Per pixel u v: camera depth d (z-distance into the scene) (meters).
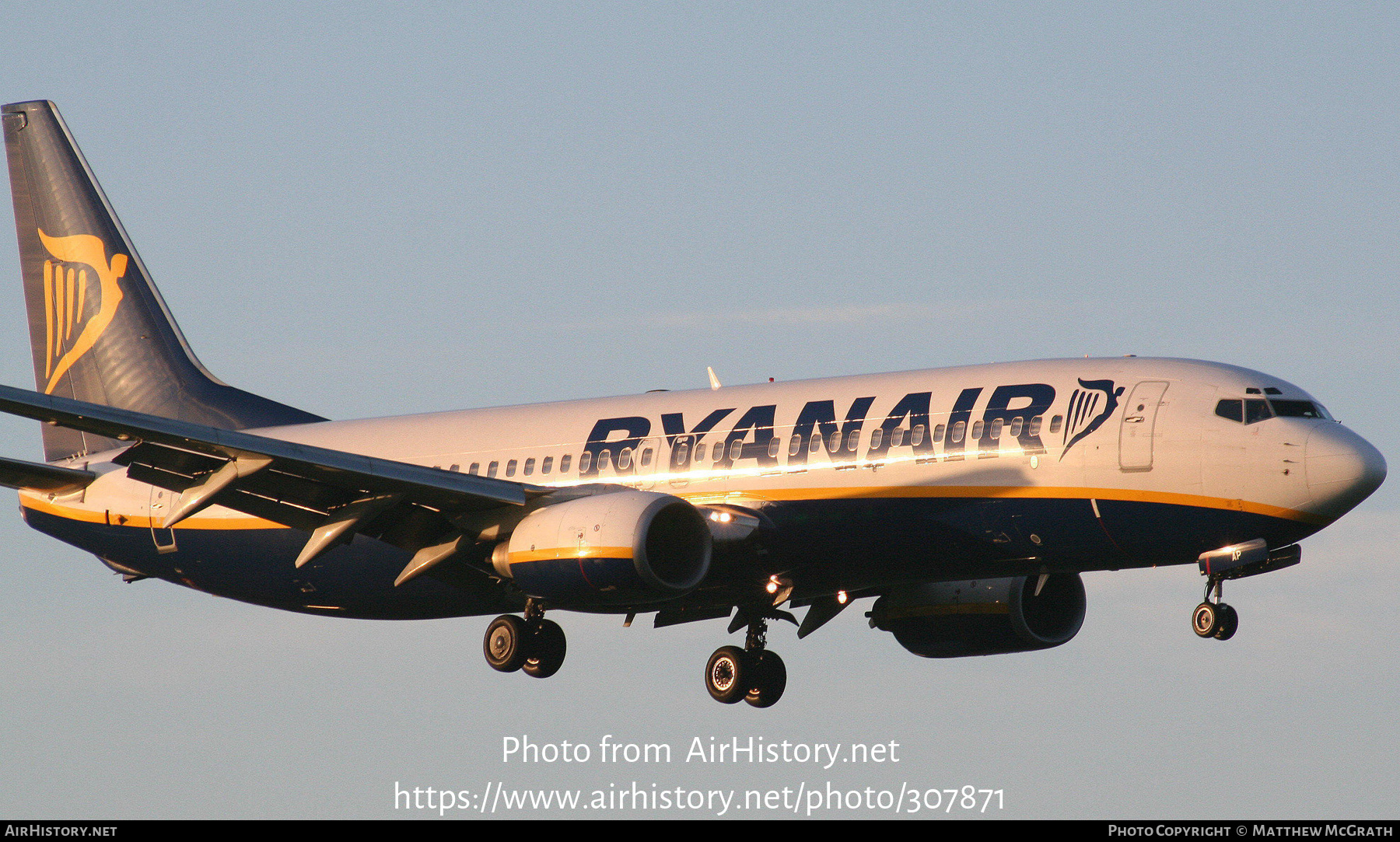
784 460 104.19
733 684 117.12
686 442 108.50
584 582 96.06
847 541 102.06
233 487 97.69
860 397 104.62
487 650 117.06
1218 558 95.25
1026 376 101.00
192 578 128.88
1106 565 99.81
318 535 100.50
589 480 111.50
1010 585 114.44
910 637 118.94
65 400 85.06
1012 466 97.81
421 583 118.31
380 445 123.12
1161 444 95.19
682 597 100.25
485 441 118.44
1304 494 92.62
